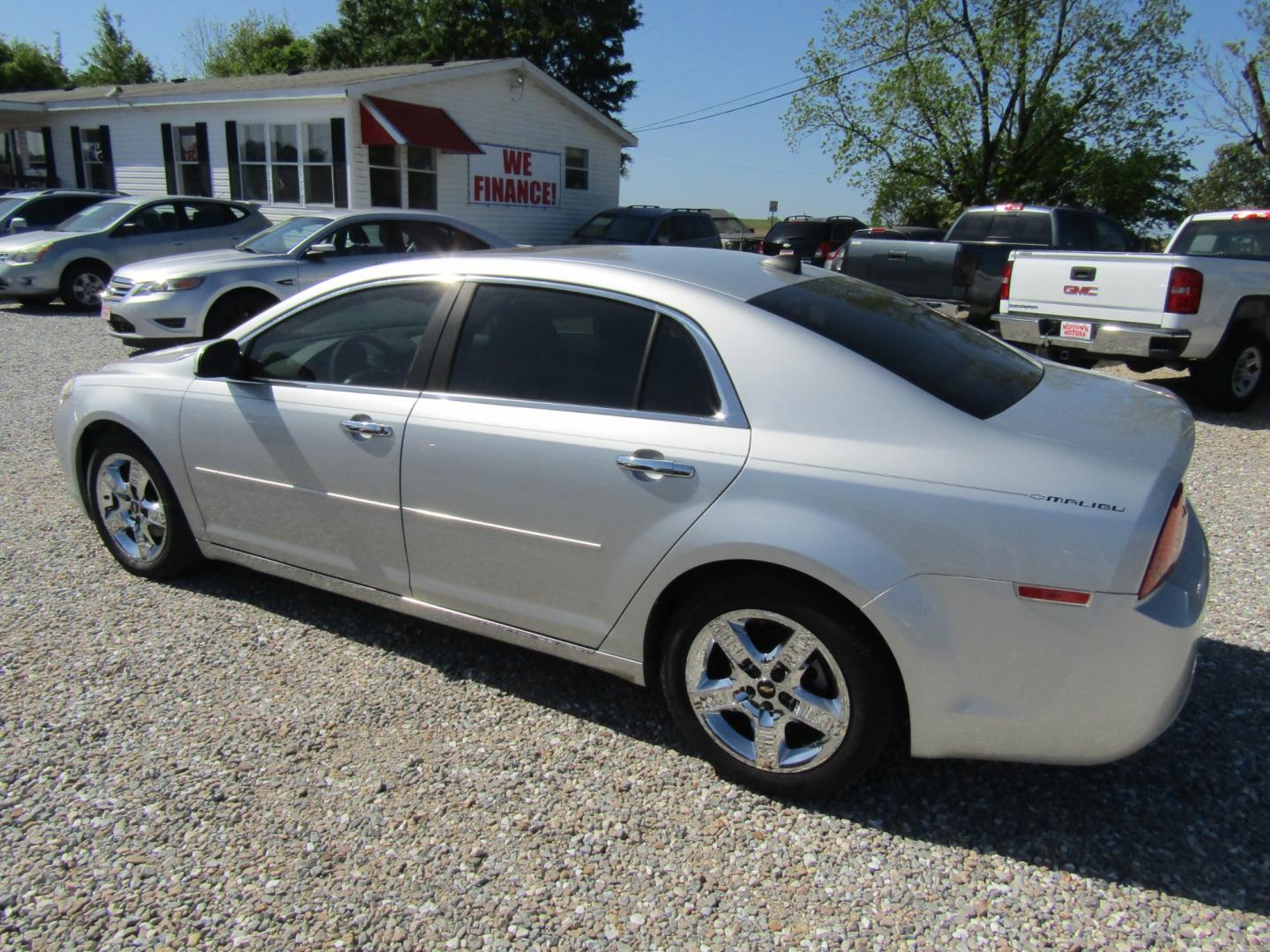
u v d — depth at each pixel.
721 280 3.06
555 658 3.68
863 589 2.51
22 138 24.17
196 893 2.42
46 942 2.25
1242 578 4.46
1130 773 2.99
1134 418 2.80
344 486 3.47
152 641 3.72
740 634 2.78
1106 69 25.83
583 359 3.05
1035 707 2.46
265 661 3.59
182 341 9.64
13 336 11.27
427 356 3.34
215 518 3.94
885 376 2.67
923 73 25.75
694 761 3.04
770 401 2.72
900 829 2.72
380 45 36.50
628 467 2.84
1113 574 2.34
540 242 22.14
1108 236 12.10
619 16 34.44
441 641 3.79
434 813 2.75
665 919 2.37
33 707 3.23
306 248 10.16
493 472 3.10
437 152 19.03
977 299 10.15
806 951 2.27
